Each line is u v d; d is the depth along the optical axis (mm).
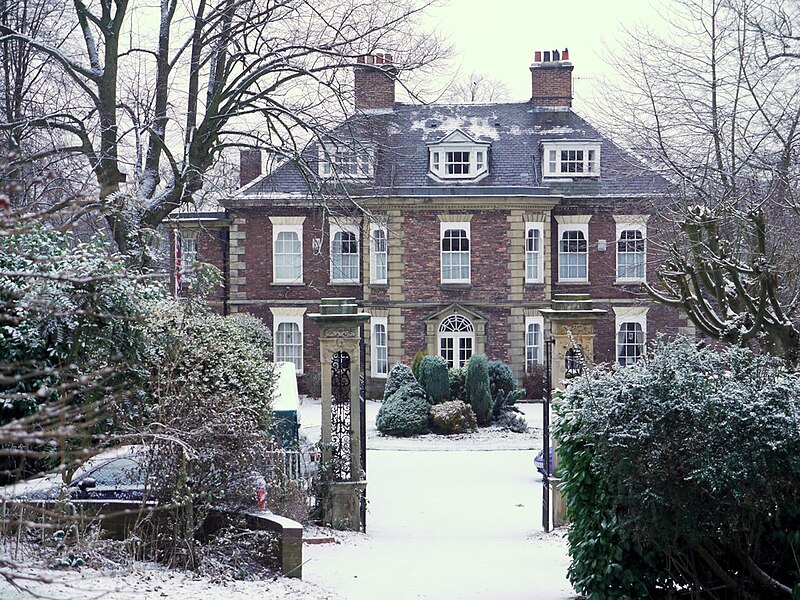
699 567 10312
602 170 38938
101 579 8906
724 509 9516
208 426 10695
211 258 39219
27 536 9547
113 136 21203
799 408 9523
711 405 9367
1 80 25516
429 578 12305
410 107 41625
